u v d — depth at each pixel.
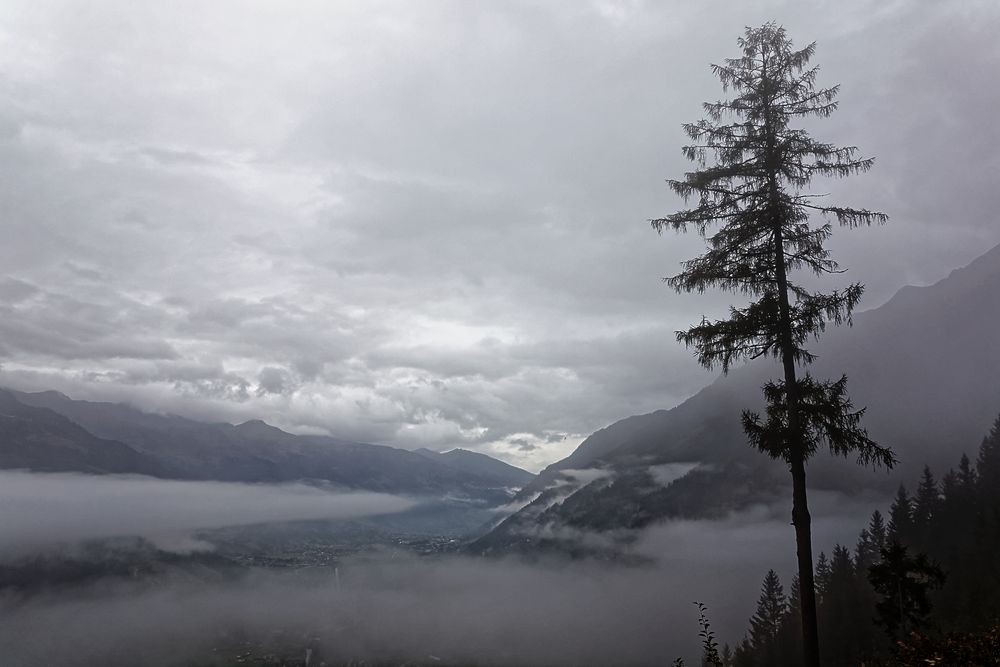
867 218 16.80
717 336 17.28
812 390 16.61
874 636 61.81
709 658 14.27
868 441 16.17
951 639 13.55
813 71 16.91
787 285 17.20
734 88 17.39
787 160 16.88
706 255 17.88
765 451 16.64
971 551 70.19
